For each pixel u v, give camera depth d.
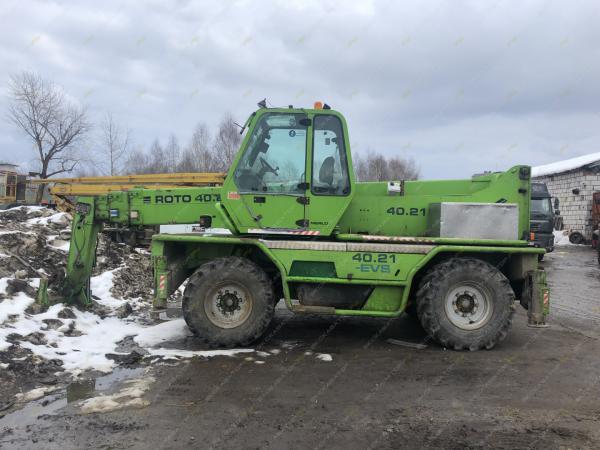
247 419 3.63
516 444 3.29
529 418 3.71
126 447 3.19
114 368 4.73
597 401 4.05
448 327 5.47
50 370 4.54
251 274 5.44
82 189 9.90
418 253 5.55
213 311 5.46
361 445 3.26
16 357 4.61
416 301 5.65
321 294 5.60
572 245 22.86
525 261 5.72
